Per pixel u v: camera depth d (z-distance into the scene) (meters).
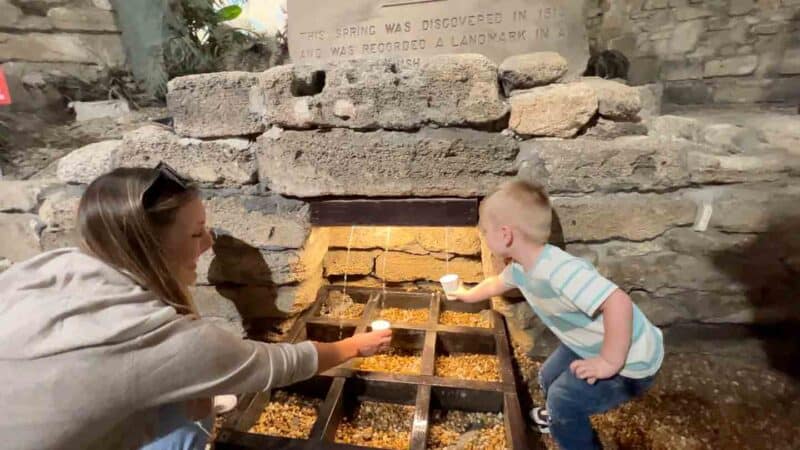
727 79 3.84
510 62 1.67
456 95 1.55
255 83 1.65
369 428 1.50
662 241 1.70
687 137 1.76
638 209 1.65
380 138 1.63
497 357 1.75
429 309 2.07
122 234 0.91
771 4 3.55
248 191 1.79
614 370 1.15
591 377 1.19
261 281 1.87
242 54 3.73
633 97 1.62
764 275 1.67
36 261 0.92
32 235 1.95
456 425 1.50
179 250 1.02
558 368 1.45
